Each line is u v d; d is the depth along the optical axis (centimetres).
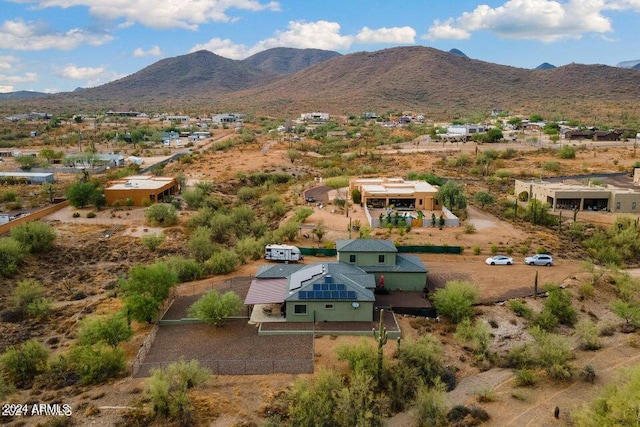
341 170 13675
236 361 4116
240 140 18788
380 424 3494
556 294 5206
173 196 10381
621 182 11456
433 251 6788
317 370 4034
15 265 6194
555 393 3941
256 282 5275
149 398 3609
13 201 9912
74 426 3344
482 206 9244
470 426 3525
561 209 9231
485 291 5566
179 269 5997
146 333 4688
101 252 7100
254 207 9906
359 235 7412
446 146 17588
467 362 4350
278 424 3312
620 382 3916
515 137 19250
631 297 5612
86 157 14038
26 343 4272
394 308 5088
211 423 3412
